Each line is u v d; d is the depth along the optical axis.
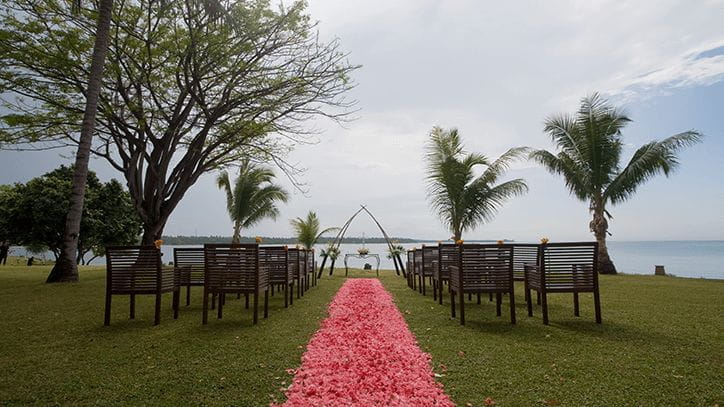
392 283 10.17
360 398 2.47
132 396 2.49
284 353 3.41
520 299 6.71
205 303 4.71
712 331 4.09
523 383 2.67
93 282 8.62
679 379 2.72
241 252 4.77
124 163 11.36
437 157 12.88
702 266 23.97
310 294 7.76
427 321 4.84
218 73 10.84
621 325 4.43
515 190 12.64
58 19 9.61
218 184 17.77
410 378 2.79
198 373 2.90
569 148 13.94
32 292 7.15
